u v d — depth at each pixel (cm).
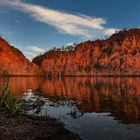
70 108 2448
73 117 1953
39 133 1334
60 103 2845
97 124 1711
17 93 4028
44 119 1719
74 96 3784
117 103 2884
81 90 5081
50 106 2556
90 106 2619
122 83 8125
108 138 1382
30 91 4581
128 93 4253
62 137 1341
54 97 3603
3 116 1531
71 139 1327
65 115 2036
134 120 1850
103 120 1850
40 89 5241
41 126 1484
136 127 1625
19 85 6444
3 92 1744
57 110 2298
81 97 3628
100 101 3100
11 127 1359
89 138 1381
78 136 1399
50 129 1443
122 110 2333
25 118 1608
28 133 1304
